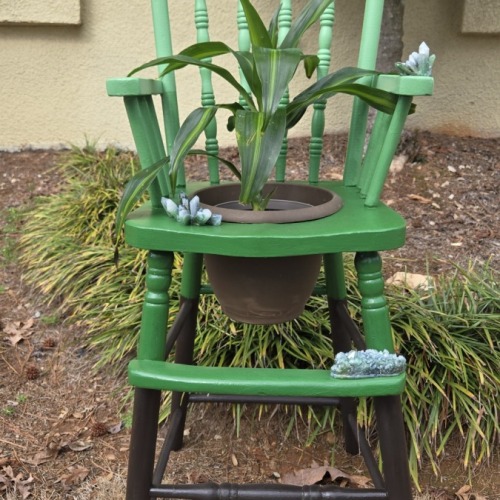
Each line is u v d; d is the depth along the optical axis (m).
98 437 1.33
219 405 1.38
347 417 1.16
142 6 2.34
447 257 1.75
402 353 1.32
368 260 0.77
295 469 1.23
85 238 1.87
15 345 1.60
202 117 0.80
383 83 0.82
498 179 2.13
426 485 1.19
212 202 0.92
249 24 0.84
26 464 1.24
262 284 0.86
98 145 2.49
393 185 2.11
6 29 2.35
